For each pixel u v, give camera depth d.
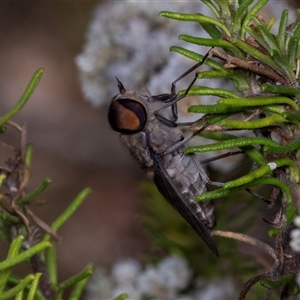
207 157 0.21
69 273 0.28
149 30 0.23
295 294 0.19
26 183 0.19
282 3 0.22
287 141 0.18
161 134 0.20
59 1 0.34
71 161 0.31
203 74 0.19
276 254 0.19
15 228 0.19
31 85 0.19
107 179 0.31
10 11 0.35
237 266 0.21
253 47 0.18
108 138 0.31
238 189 0.18
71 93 0.33
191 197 0.20
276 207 0.21
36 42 0.35
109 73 0.23
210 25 0.19
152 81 0.22
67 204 0.30
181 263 0.21
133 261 0.22
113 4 0.23
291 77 0.18
